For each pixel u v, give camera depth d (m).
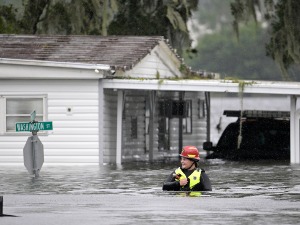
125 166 101.31
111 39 115.88
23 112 107.94
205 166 97.81
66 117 106.88
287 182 73.56
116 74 109.38
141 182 74.00
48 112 107.31
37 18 145.00
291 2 142.75
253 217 47.84
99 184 72.06
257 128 119.06
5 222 46.09
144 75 117.12
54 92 107.31
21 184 72.81
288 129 118.38
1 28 145.62
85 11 138.38
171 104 128.88
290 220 46.50
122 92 109.25
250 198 58.50
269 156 117.81
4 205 55.06
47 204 55.50
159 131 127.75
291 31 142.62
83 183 73.31
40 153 82.62
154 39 116.50
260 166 97.75
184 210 51.09
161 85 106.38
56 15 141.50
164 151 129.38
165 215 48.78
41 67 106.00
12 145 107.81
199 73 132.12
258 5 144.00
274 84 105.56
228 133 120.44
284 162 107.19
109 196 60.66
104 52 112.25
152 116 120.31
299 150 107.81
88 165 105.12
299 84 106.00
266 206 53.25
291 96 107.81
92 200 57.78
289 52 142.25
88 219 47.12
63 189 67.44
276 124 118.75
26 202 56.97
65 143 106.81
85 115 106.69
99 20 140.12
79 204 55.25
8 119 108.12
